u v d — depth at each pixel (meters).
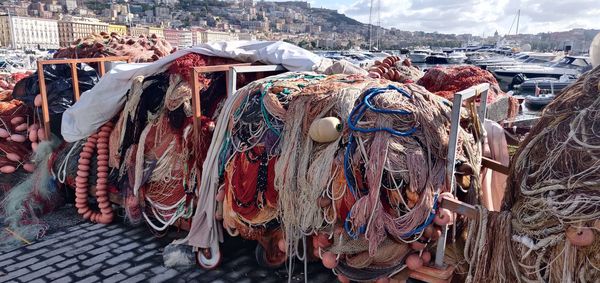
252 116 3.56
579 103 2.47
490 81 4.33
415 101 3.01
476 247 2.63
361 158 2.88
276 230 3.72
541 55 28.06
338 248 3.00
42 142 5.46
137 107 4.60
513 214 2.55
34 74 5.87
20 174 5.72
